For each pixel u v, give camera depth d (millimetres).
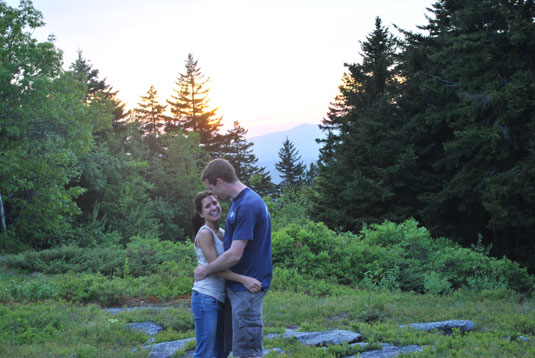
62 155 24625
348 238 16094
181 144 44844
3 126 23078
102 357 5770
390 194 21547
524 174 17422
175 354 5793
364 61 30375
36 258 14555
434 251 15984
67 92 26297
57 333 7078
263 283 3777
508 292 11859
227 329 3967
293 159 114250
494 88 18281
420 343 6164
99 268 13539
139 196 33938
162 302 10477
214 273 3803
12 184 23219
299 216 32656
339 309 8977
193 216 4230
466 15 19734
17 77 23297
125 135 40938
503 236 20844
